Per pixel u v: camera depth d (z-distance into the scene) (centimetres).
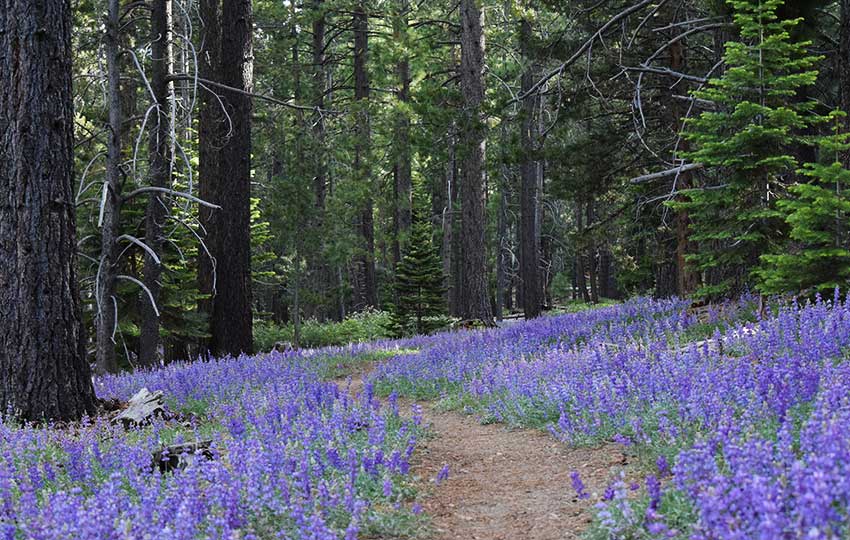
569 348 1405
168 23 1823
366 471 718
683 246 2092
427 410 1211
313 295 2927
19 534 546
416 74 3012
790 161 1264
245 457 670
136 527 519
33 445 855
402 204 3681
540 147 2288
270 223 2692
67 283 1093
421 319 2794
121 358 2161
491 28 3547
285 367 1585
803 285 1160
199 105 2036
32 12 1064
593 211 4766
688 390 770
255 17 3625
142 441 888
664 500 557
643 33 2262
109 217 1591
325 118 2738
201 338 2067
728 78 1284
